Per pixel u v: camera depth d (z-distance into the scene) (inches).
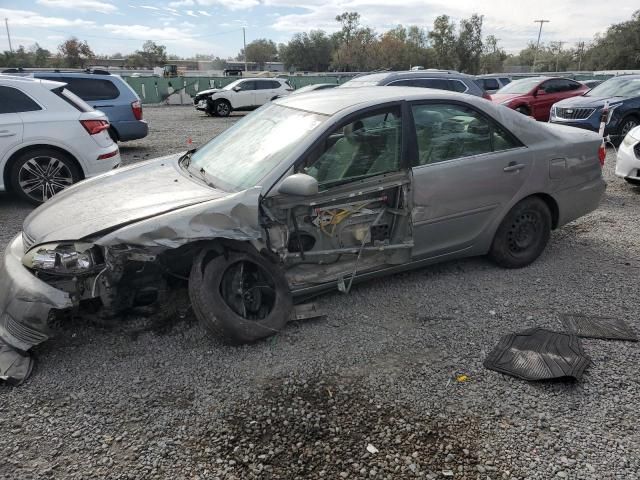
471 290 167.6
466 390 117.7
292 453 99.5
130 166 174.2
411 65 2834.6
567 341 134.3
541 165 176.2
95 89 427.2
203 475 94.4
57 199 152.1
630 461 96.8
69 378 122.9
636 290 167.2
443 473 94.3
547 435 103.7
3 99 263.4
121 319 145.1
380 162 150.3
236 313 131.6
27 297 121.1
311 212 141.9
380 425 106.7
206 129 668.7
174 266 136.9
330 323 147.0
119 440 103.3
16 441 103.0
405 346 135.9
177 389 118.7
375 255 157.1
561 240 215.0
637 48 2518.5
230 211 126.1
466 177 161.5
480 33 2534.5
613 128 470.0
